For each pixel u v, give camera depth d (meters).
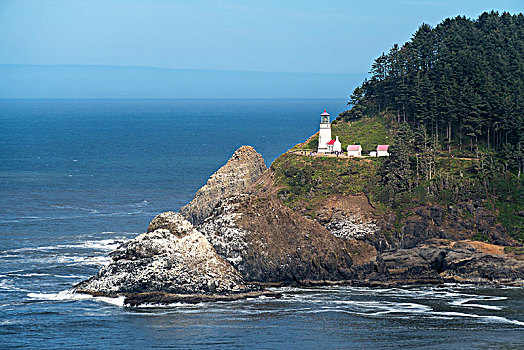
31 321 185.62
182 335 177.38
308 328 183.62
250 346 170.50
